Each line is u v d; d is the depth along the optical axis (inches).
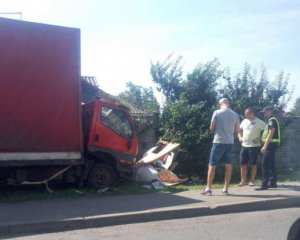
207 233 308.7
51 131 431.2
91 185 467.8
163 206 379.6
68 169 463.2
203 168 610.2
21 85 420.2
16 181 439.2
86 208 374.9
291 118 693.9
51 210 367.9
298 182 534.0
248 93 658.8
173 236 302.4
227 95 655.8
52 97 431.2
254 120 488.1
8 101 415.5
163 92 653.3
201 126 604.7
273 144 461.1
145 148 629.6
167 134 612.4
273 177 472.4
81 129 444.1
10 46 417.1
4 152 413.7
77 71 441.4
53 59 432.1
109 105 482.0
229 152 430.3
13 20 418.3
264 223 338.0
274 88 675.4
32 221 328.5
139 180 519.8
